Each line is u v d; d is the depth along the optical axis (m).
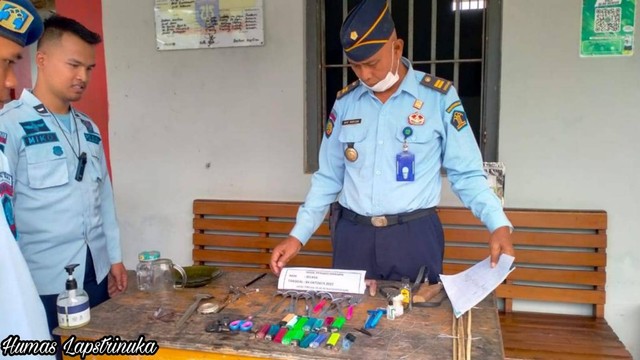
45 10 3.11
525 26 2.45
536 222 2.47
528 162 2.54
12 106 1.63
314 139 2.82
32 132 1.63
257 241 2.87
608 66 2.40
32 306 1.03
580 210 2.48
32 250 1.65
